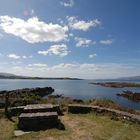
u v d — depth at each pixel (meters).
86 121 10.77
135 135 8.38
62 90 65.00
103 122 10.52
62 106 14.61
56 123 10.01
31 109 11.58
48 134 8.57
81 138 8.03
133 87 83.75
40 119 9.82
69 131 8.94
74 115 12.39
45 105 12.91
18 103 15.02
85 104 15.05
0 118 11.52
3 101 14.86
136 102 32.97
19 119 9.63
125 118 10.64
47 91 53.41
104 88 75.75
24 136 8.37
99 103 14.82
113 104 14.70
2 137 8.27
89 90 63.84
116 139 7.89
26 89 44.12
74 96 42.91
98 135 8.38
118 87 83.88
